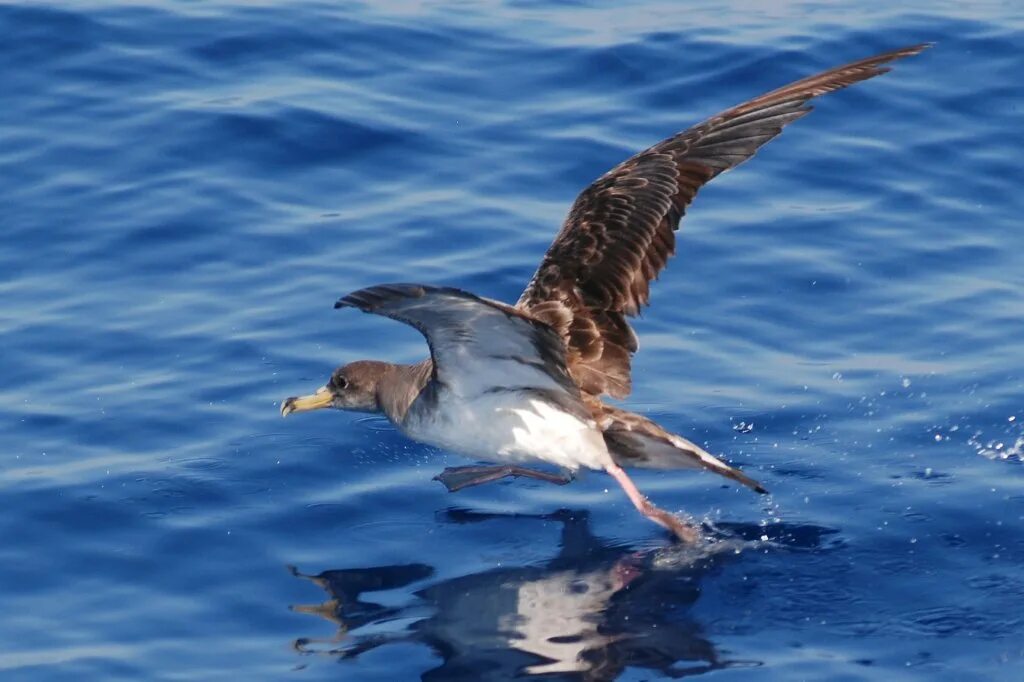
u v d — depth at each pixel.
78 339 20.66
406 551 17.06
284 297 21.56
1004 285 22.05
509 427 16.23
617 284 16.48
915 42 27.11
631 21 28.28
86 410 19.30
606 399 19.59
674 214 16.41
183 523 17.34
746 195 24.11
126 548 16.94
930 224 23.36
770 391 19.91
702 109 25.73
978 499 17.70
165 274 22.11
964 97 25.98
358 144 24.83
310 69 26.70
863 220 23.44
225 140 24.81
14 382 19.81
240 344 20.58
